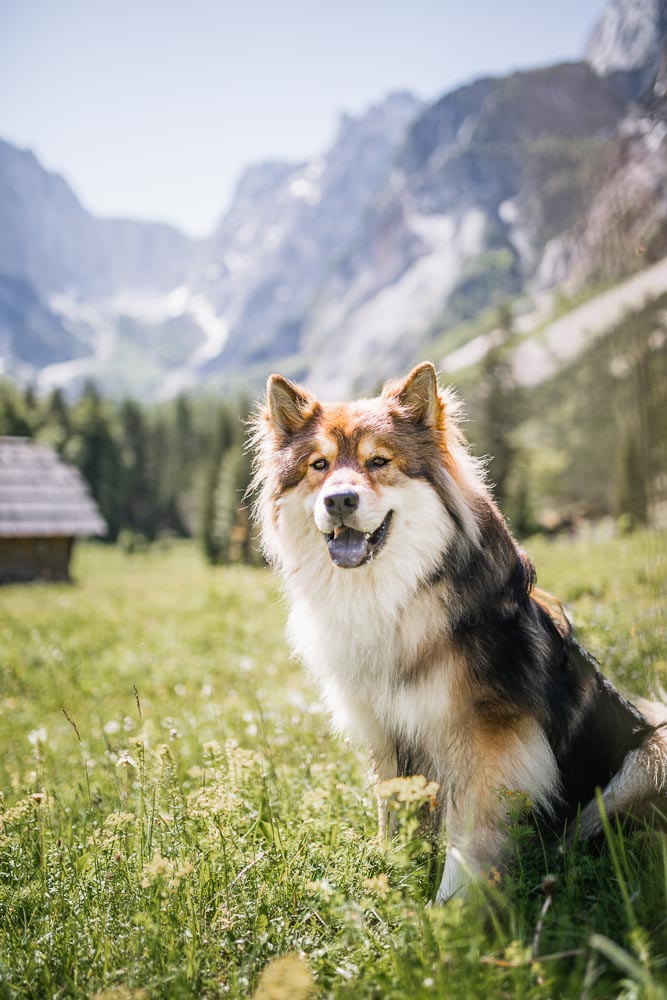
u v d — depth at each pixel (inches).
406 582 43.3
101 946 36.1
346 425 46.2
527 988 30.3
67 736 78.2
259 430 51.9
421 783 34.5
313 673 49.6
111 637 138.8
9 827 46.3
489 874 38.5
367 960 32.9
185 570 549.0
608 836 36.5
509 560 44.7
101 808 51.5
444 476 45.3
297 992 30.8
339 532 43.3
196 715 79.9
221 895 38.3
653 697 52.1
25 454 446.0
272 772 51.5
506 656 42.1
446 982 30.1
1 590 318.0
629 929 32.8
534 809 41.6
